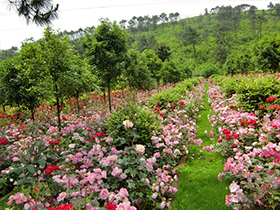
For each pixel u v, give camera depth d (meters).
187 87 13.01
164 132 3.31
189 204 2.21
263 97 4.45
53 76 4.72
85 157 2.62
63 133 3.79
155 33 94.38
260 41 12.95
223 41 68.62
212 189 2.36
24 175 2.11
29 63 4.42
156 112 4.55
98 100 10.11
